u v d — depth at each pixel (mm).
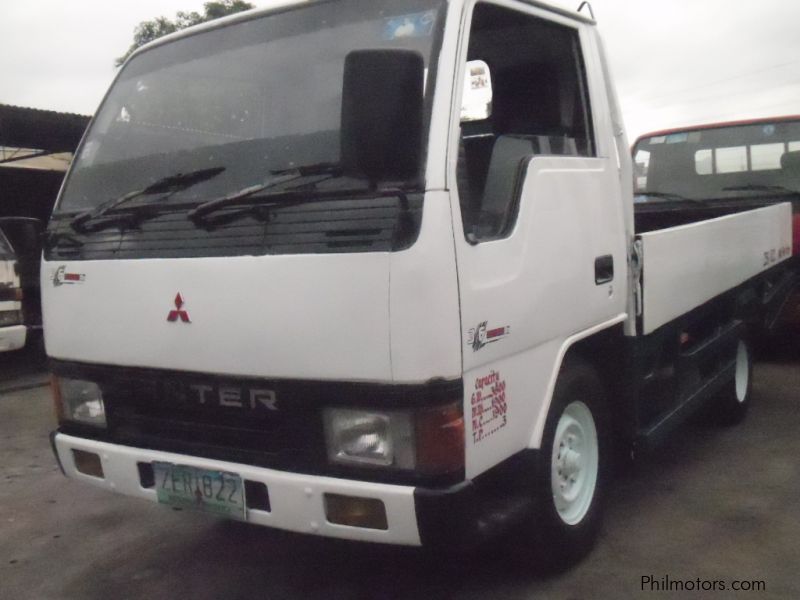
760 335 6516
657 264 4246
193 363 3207
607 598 3502
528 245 3305
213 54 3662
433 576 3785
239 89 3465
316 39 3414
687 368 4832
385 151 2625
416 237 2791
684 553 3916
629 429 4148
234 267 3062
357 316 2848
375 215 2842
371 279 2818
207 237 3160
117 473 3512
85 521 4734
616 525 4270
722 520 4305
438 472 2867
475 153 3904
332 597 3654
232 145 3318
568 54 3900
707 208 6707
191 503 3297
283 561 4059
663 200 7336
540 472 3449
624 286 4043
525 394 3332
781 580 3623
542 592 3578
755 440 5652
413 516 2854
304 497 3004
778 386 7113
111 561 4180
